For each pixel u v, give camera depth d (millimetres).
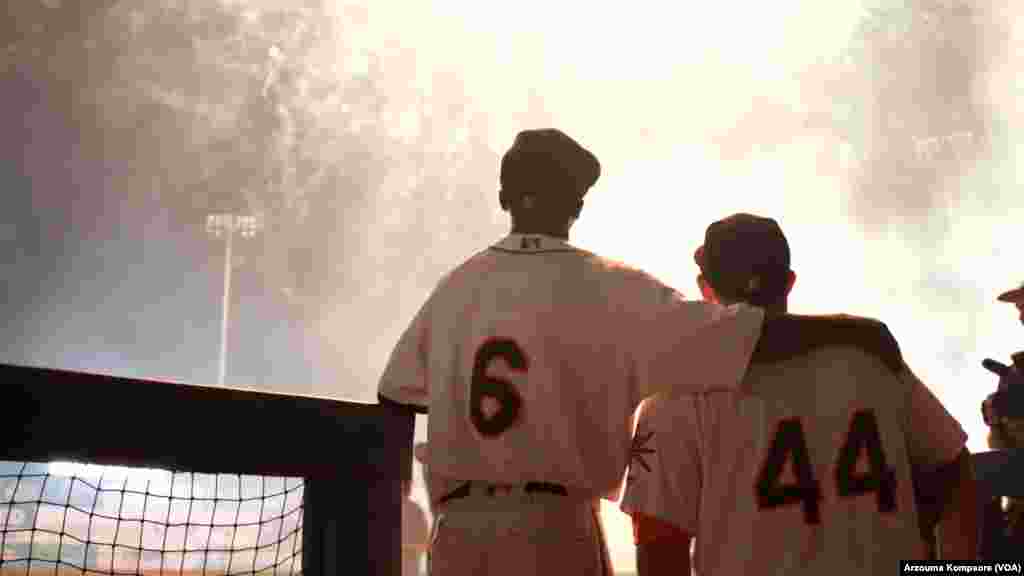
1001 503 3393
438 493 2436
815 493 2258
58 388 1966
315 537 2279
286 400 2229
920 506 2541
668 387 2318
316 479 2283
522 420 2334
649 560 2299
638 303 2377
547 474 2316
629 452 2395
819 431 2295
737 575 2232
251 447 2156
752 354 2279
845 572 2209
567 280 2434
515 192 2602
